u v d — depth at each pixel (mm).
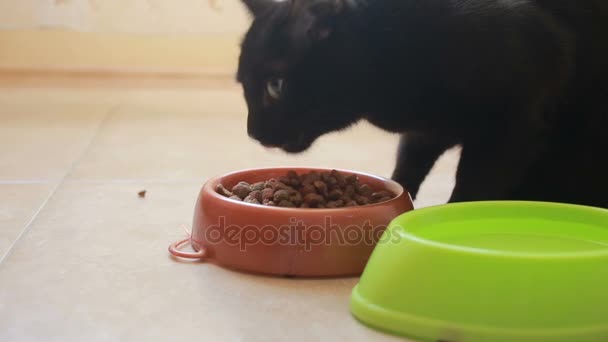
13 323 468
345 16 585
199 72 1706
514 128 590
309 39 587
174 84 1645
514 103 583
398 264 468
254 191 587
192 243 590
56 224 649
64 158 913
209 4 1338
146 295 508
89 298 502
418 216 526
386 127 632
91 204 712
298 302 502
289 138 618
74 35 1640
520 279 442
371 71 594
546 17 604
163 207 707
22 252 580
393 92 601
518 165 604
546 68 589
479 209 557
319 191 587
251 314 484
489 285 444
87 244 601
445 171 885
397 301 462
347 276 544
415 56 584
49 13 1296
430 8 584
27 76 1644
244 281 533
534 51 584
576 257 448
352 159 968
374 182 633
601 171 659
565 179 663
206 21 1346
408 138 677
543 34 591
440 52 579
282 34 593
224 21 1347
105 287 520
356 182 618
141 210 695
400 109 610
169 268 553
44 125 1135
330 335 460
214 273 545
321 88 599
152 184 796
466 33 575
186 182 809
